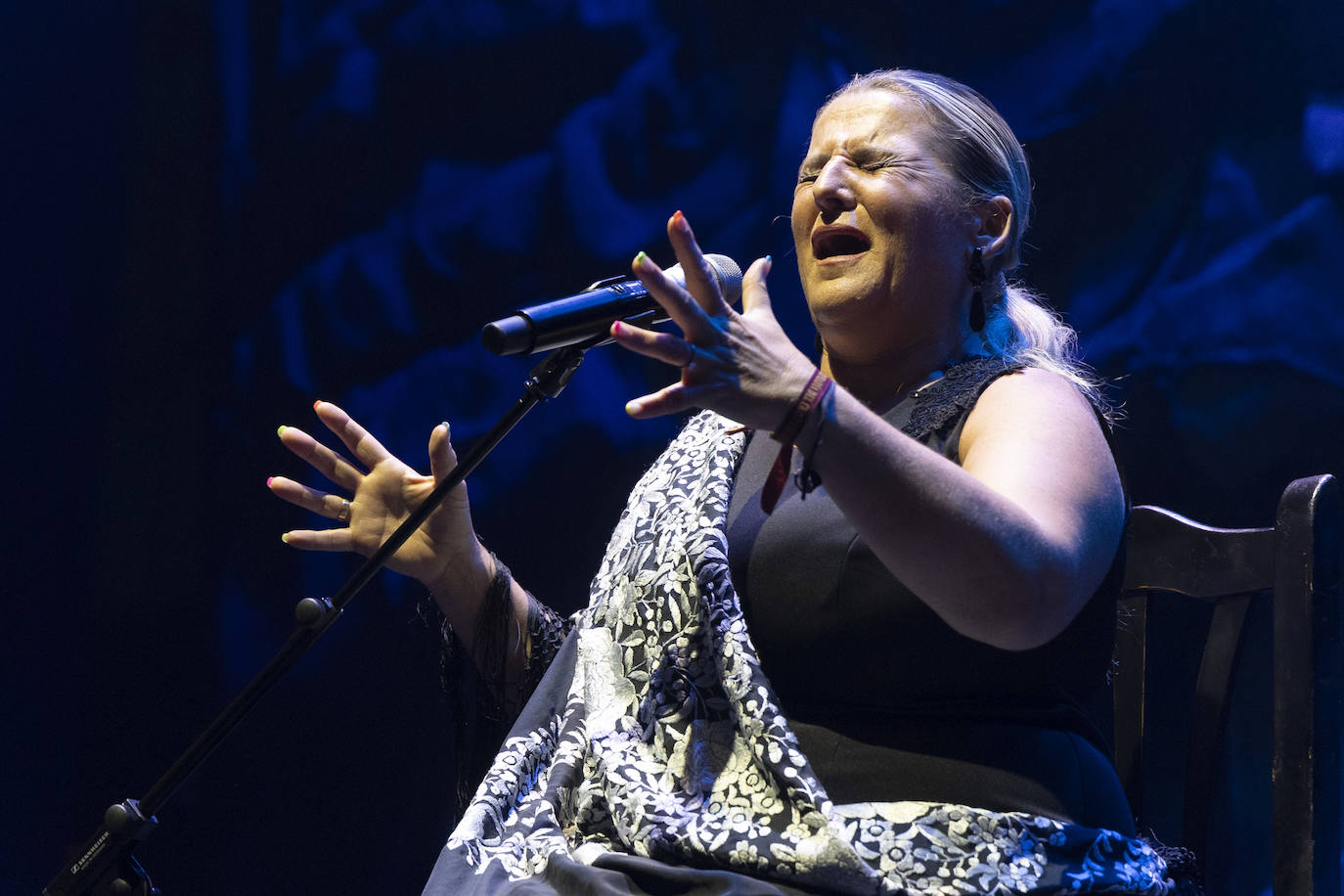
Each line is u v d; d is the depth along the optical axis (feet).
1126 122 24.67
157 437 26.30
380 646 25.80
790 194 26.30
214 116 26.94
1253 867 22.33
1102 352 24.43
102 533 26.02
